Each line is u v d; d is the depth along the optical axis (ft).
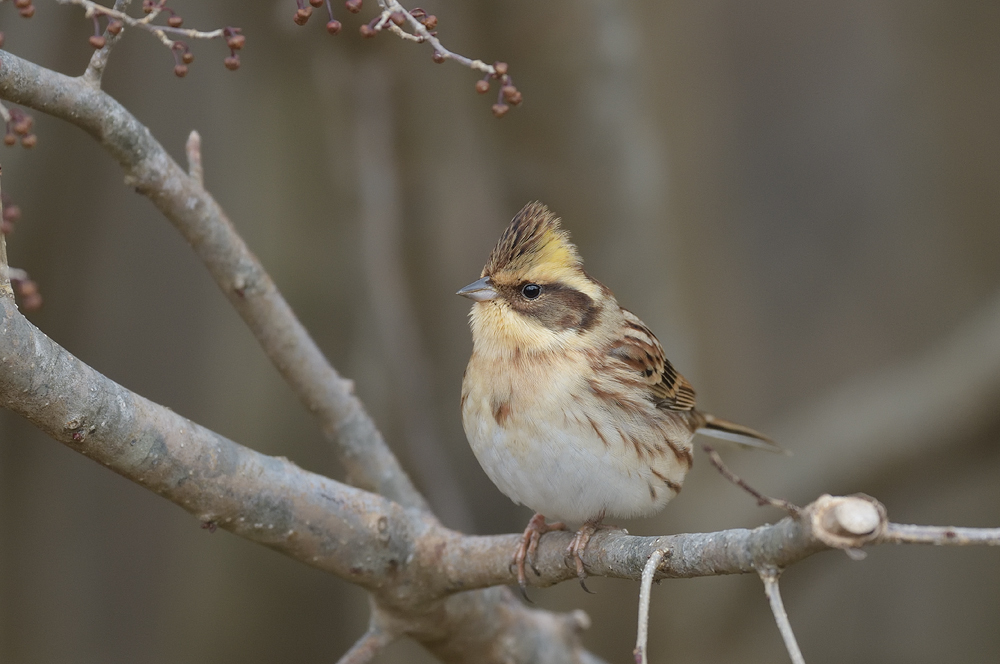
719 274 47.57
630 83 42.22
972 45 55.42
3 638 45.32
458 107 43.70
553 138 42.14
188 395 54.49
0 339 19.02
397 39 40.47
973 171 55.98
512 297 28.27
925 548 60.34
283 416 47.67
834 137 68.18
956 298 57.31
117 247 52.60
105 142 23.81
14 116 21.27
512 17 40.81
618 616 45.91
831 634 60.23
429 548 25.91
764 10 69.82
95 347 51.44
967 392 45.96
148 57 48.01
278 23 39.81
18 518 45.57
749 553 18.30
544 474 27.63
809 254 66.69
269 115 46.24
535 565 25.00
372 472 28.32
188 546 50.42
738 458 47.93
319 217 46.09
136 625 53.42
